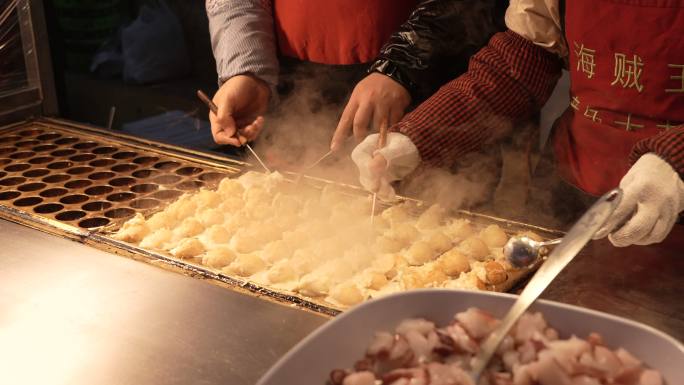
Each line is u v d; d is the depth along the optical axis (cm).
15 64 196
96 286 116
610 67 150
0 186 159
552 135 175
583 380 73
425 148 149
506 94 159
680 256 118
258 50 190
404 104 168
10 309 109
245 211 145
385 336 83
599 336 81
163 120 339
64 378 94
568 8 152
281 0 202
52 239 131
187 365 96
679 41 138
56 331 104
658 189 111
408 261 128
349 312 84
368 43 197
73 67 384
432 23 169
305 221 143
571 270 116
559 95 257
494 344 78
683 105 144
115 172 167
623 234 111
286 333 102
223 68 191
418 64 168
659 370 79
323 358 81
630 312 105
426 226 139
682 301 107
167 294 113
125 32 363
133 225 134
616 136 154
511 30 163
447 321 87
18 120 197
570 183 167
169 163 171
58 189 158
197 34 361
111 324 105
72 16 370
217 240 135
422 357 81
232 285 116
